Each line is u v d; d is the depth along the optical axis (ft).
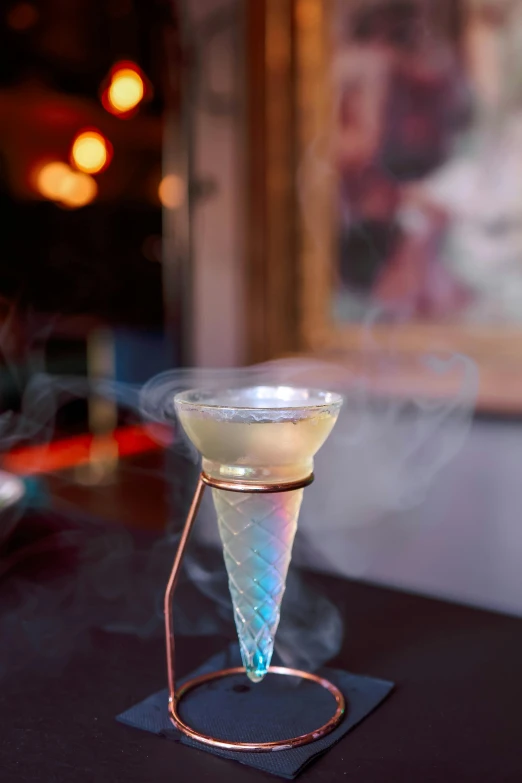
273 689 2.08
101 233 11.75
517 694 2.06
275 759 1.75
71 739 1.87
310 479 1.87
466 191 5.01
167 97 6.57
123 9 8.84
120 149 11.10
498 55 4.79
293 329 5.70
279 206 5.63
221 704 2.00
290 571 3.03
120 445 9.39
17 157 11.23
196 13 5.89
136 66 8.38
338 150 5.43
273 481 1.82
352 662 2.26
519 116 4.76
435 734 1.87
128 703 2.03
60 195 11.21
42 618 2.58
